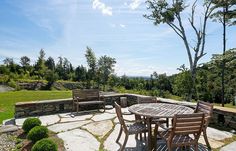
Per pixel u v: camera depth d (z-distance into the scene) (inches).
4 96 534.3
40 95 576.1
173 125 121.8
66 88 1311.5
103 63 992.2
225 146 160.6
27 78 1414.9
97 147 157.3
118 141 168.7
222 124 214.4
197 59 577.9
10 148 162.1
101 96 311.0
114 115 262.2
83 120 238.5
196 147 130.6
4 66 1519.4
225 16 492.7
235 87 613.3
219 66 493.0
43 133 165.8
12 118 253.0
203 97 815.1
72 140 172.4
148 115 144.4
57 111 281.1
